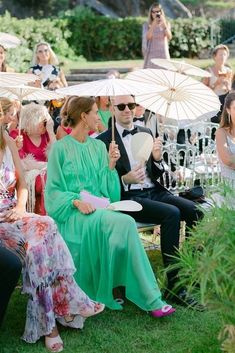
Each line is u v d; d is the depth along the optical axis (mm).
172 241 4586
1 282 3668
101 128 6160
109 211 4344
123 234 4227
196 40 19078
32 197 5023
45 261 3818
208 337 3906
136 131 4973
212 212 2979
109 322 4188
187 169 5609
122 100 4879
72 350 3820
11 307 4387
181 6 26125
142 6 26500
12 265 3660
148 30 11672
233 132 4906
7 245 3889
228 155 4836
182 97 5055
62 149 4500
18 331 4043
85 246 4328
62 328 4094
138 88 4496
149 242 5516
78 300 3980
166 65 6770
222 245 2764
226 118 4887
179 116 5121
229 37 19609
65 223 4414
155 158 4980
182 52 19266
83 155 4566
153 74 5055
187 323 4141
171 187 5316
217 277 2766
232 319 2906
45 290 3809
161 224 4621
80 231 4359
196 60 18422
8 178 4141
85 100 4527
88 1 26453
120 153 4887
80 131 4578
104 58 19641
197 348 3793
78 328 4070
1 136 4125
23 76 4836
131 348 3846
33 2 25922
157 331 4051
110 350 3826
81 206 4363
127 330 4074
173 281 4438
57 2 26156
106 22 19391
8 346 3842
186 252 3020
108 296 4305
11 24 16938
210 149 5613
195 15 29422
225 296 2812
